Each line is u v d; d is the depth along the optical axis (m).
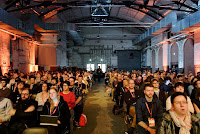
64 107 2.80
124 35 25.69
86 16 22.48
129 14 20.03
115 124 4.50
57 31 17.17
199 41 11.81
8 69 11.62
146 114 2.54
